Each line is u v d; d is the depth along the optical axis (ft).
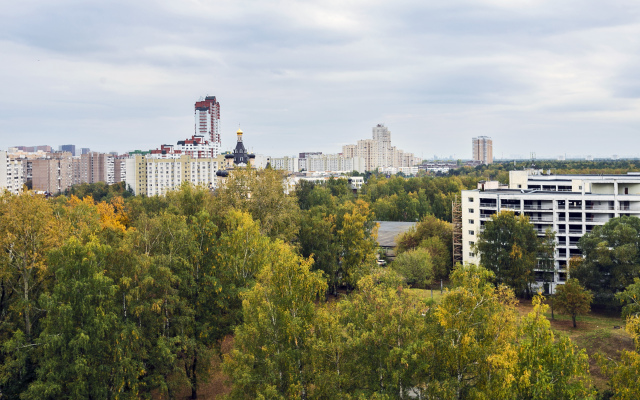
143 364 163.43
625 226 278.26
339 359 134.82
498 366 118.32
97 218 233.96
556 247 333.83
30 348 155.53
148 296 173.06
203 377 182.19
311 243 329.11
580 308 256.11
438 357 127.75
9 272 167.43
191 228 202.39
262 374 139.33
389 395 125.90
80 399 145.59
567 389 123.65
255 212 307.17
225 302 194.59
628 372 124.57
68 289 151.53
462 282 132.26
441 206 638.12
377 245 342.23
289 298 142.20
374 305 148.25
